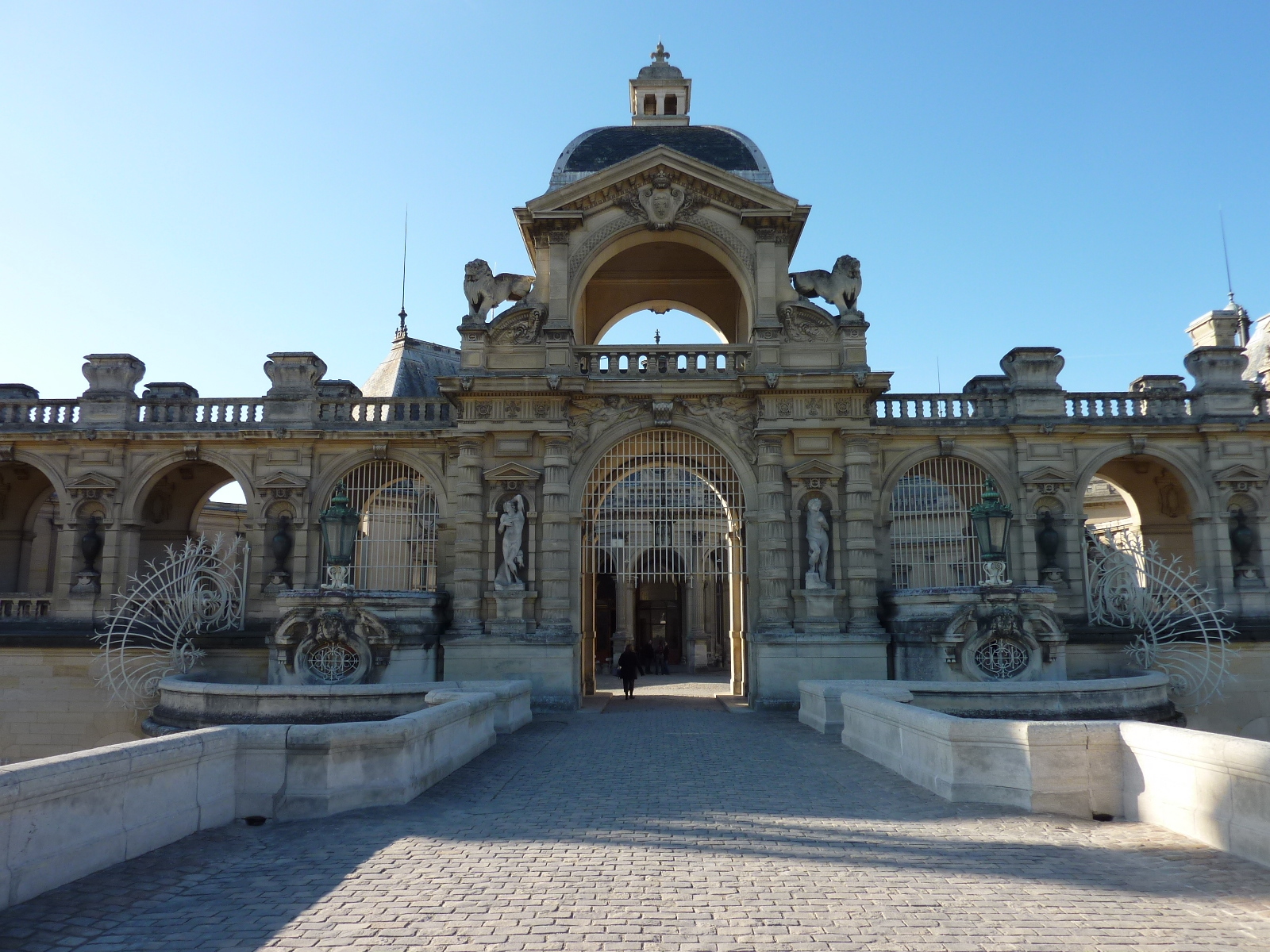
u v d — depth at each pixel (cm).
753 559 3131
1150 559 3180
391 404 3459
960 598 2803
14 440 3447
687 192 3331
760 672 3011
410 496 3694
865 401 3164
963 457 3391
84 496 3450
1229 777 1143
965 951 825
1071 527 3350
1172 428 3378
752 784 1609
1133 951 824
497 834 1247
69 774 1032
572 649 3047
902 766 1680
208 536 5156
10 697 3253
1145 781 1310
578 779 1659
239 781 1352
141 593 3403
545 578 3100
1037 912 926
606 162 3522
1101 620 3225
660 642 5606
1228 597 3306
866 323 3203
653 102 3812
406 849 1169
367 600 2888
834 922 899
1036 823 1295
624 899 968
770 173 3506
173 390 3638
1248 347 4503
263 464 3456
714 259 3831
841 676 2983
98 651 3244
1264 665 3203
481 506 3158
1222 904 946
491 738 2111
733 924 892
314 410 3484
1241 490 3375
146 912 934
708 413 3212
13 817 960
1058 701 2220
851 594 3077
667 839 1220
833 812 1379
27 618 3356
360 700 2214
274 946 838
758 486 3158
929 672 2817
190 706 2308
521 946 837
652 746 2095
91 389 3509
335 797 1366
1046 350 3450
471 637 3033
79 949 832
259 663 3216
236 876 1055
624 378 3216
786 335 3228
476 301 3266
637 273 3909
